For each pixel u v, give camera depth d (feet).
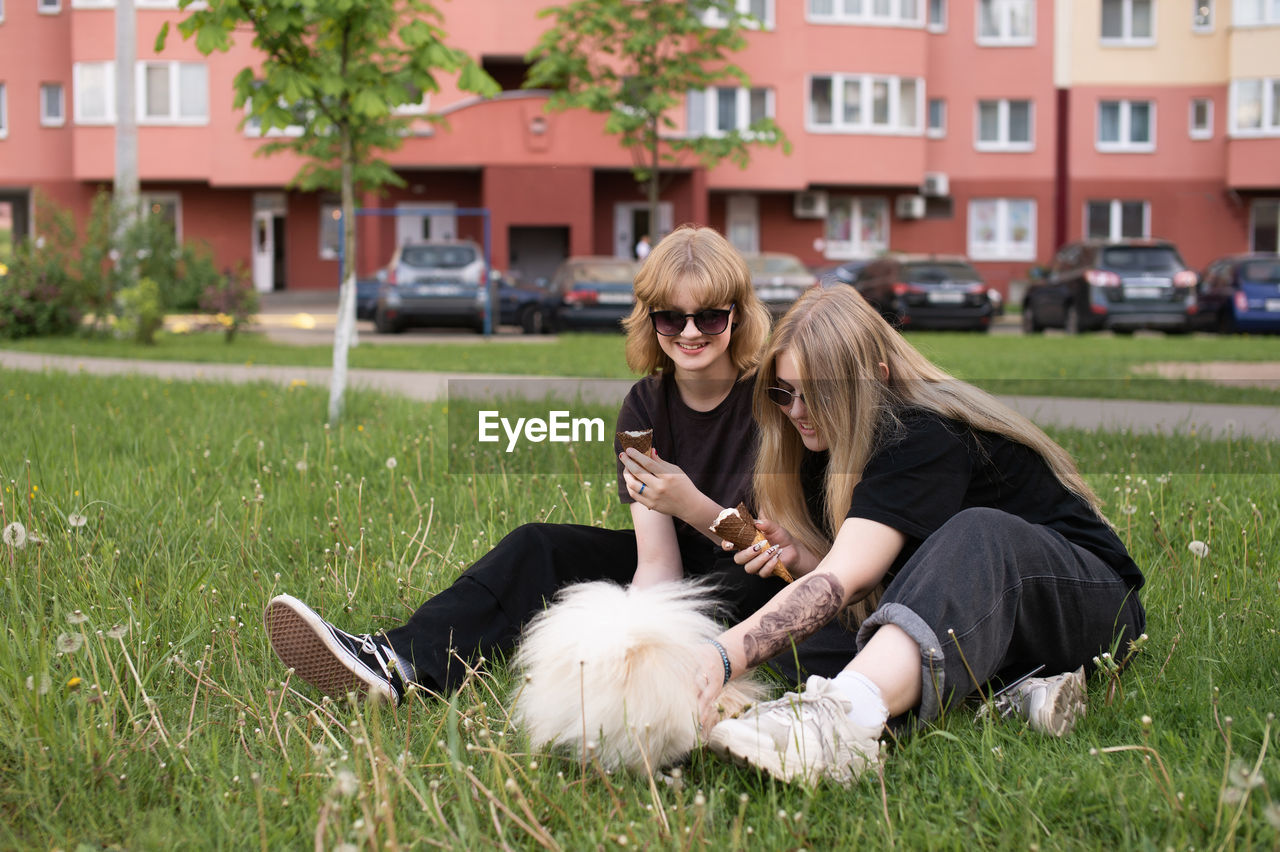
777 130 81.71
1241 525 14.52
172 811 7.65
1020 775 7.92
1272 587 12.24
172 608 11.34
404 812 7.51
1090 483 18.19
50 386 31.12
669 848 7.06
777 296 77.25
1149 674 9.93
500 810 7.50
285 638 9.19
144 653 10.09
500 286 73.97
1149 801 7.41
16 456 18.84
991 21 113.70
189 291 58.90
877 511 8.93
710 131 107.14
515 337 70.03
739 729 7.72
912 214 112.16
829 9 108.47
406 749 8.07
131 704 9.31
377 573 12.71
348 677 9.27
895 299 74.28
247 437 21.27
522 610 10.20
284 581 12.74
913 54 110.11
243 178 104.99
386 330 71.36
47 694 8.84
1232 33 111.96
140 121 105.09
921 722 8.29
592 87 81.10
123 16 58.95
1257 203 114.42
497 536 14.52
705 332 10.35
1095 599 9.16
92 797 7.77
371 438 21.70
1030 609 8.86
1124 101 114.32
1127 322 69.97
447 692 9.55
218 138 104.47
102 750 8.25
